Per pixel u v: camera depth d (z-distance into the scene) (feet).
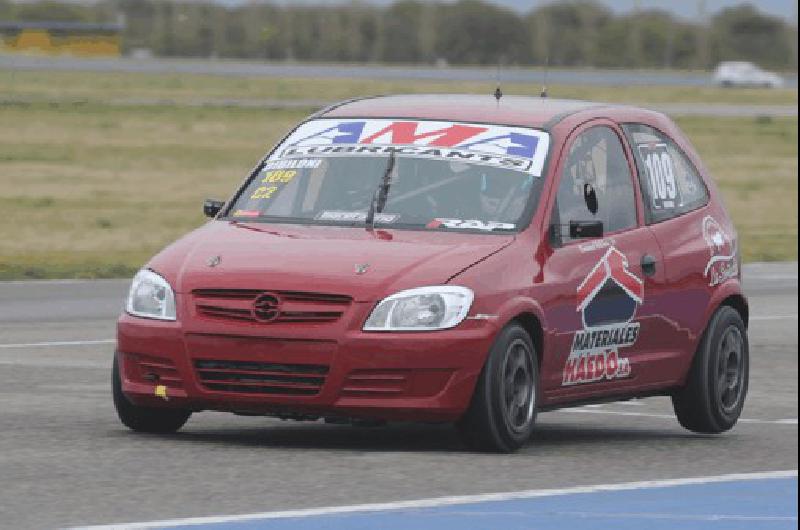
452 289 97.25
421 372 96.07
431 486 86.33
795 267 280.92
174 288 99.14
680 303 114.83
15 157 436.35
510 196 105.29
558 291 103.35
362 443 103.50
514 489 86.17
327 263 98.22
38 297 207.00
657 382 113.39
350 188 107.04
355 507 79.41
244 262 98.94
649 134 118.01
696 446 108.17
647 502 83.56
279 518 76.28
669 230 115.34
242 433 107.04
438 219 104.32
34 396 126.52
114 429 106.32
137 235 308.19
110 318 193.06
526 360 100.37
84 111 557.33
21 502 79.56
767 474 94.07
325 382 95.86
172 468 90.17
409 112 111.65
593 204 109.40
